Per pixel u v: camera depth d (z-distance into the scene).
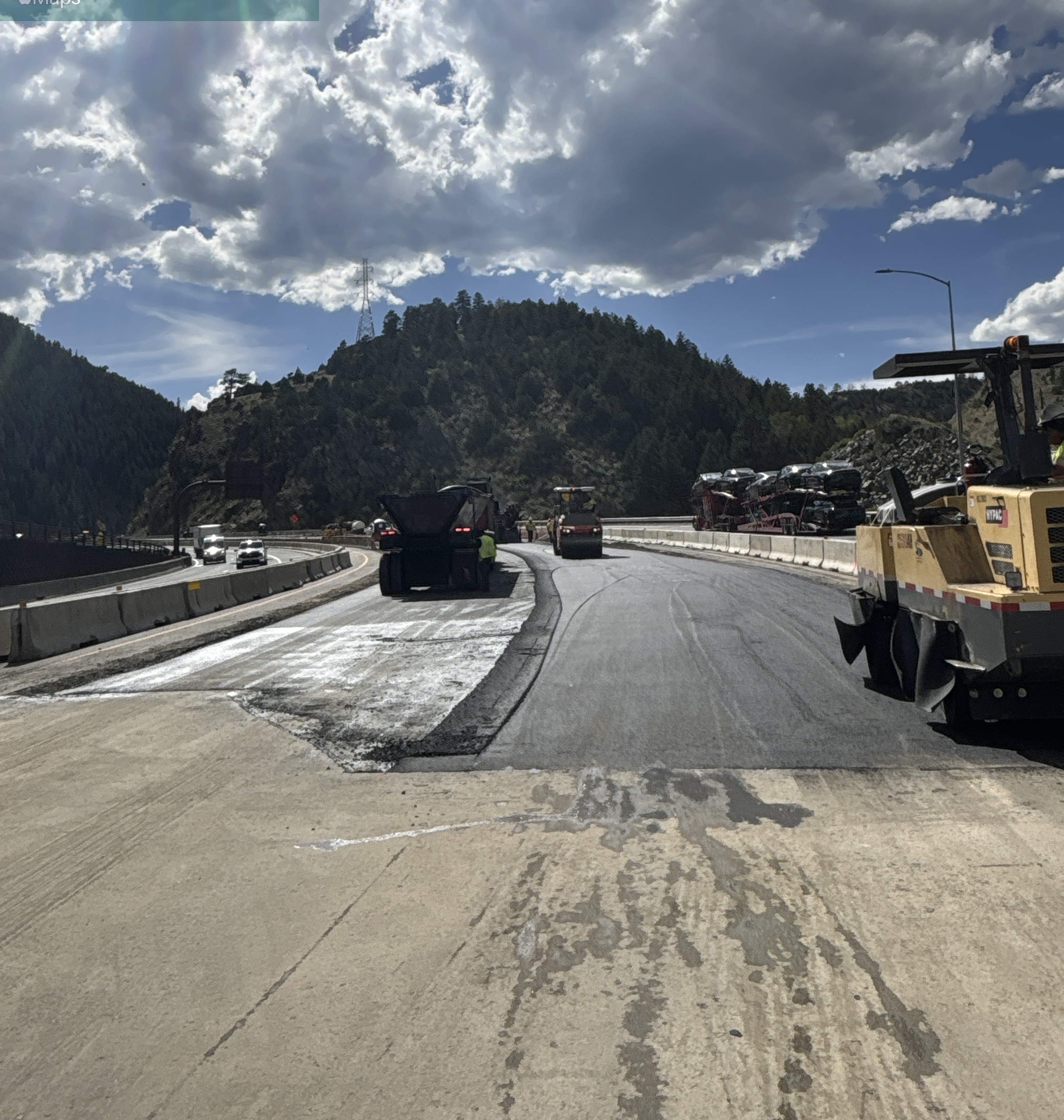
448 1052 2.81
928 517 6.84
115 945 3.70
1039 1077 2.56
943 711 6.14
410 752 6.51
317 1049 2.88
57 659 12.96
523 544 53.31
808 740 6.20
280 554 83.25
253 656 11.83
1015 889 3.73
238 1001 3.20
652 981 3.16
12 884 4.43
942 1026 2.81
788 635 10.86
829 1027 2.83
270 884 4.25
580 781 5.57
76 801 5.77
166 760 6.68
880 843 4.30
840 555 20.45
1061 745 5.76
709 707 7.34
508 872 4.21
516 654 10.56
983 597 5.45
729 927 3.52
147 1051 2.92
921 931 3.42
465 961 3.38
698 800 5.07
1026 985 3.02
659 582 19.19
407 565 20.34
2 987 3.40
